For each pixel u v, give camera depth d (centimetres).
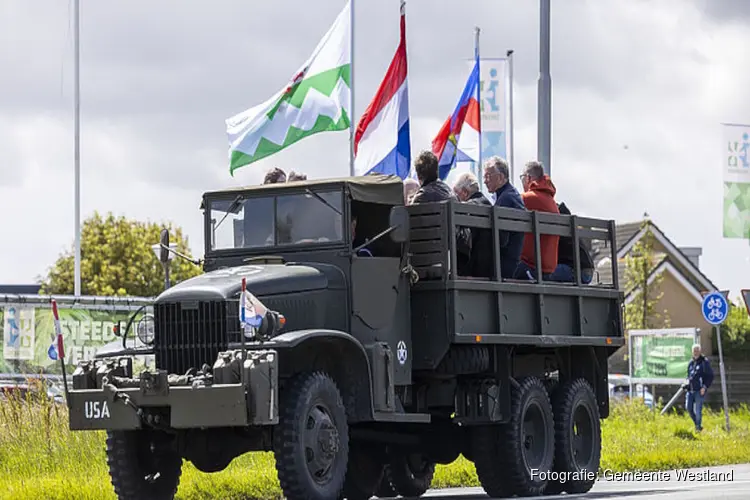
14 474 1939
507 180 1984
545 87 2792
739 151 4678
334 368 1648
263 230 1736
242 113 2741
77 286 5259
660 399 4769
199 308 1533
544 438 1977
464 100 2836
